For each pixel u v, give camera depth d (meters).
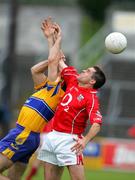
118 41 28.17
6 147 28.08
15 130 28.28
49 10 99.94
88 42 89.00
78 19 99.94
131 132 61.03
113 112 72.44
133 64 81.81
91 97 28.05
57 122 28.39
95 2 105.12
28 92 78.94
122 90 75.75
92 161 56.31
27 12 96.88
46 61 28.97
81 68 79.19
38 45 91.69
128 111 73.94
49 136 28.55
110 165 56.44
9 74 63.25
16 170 28.62
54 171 28.77
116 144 56.47
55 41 28.94
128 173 53.31
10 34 64.00
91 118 27.66
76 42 93.38
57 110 28.41
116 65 81.56
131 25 86.75
